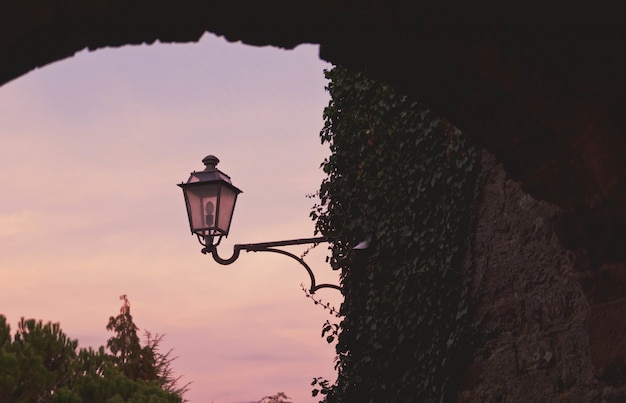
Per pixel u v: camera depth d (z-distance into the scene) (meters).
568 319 4.80
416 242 6.13
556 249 4.96
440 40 2.74
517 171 3.11
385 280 6.44
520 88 2.76
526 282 5.16
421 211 6.07
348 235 6.91
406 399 6.02
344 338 6.75
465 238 5.71
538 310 5.04
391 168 6.45
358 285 6.76
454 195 5.79
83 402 16.12
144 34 2.49
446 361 5.62
